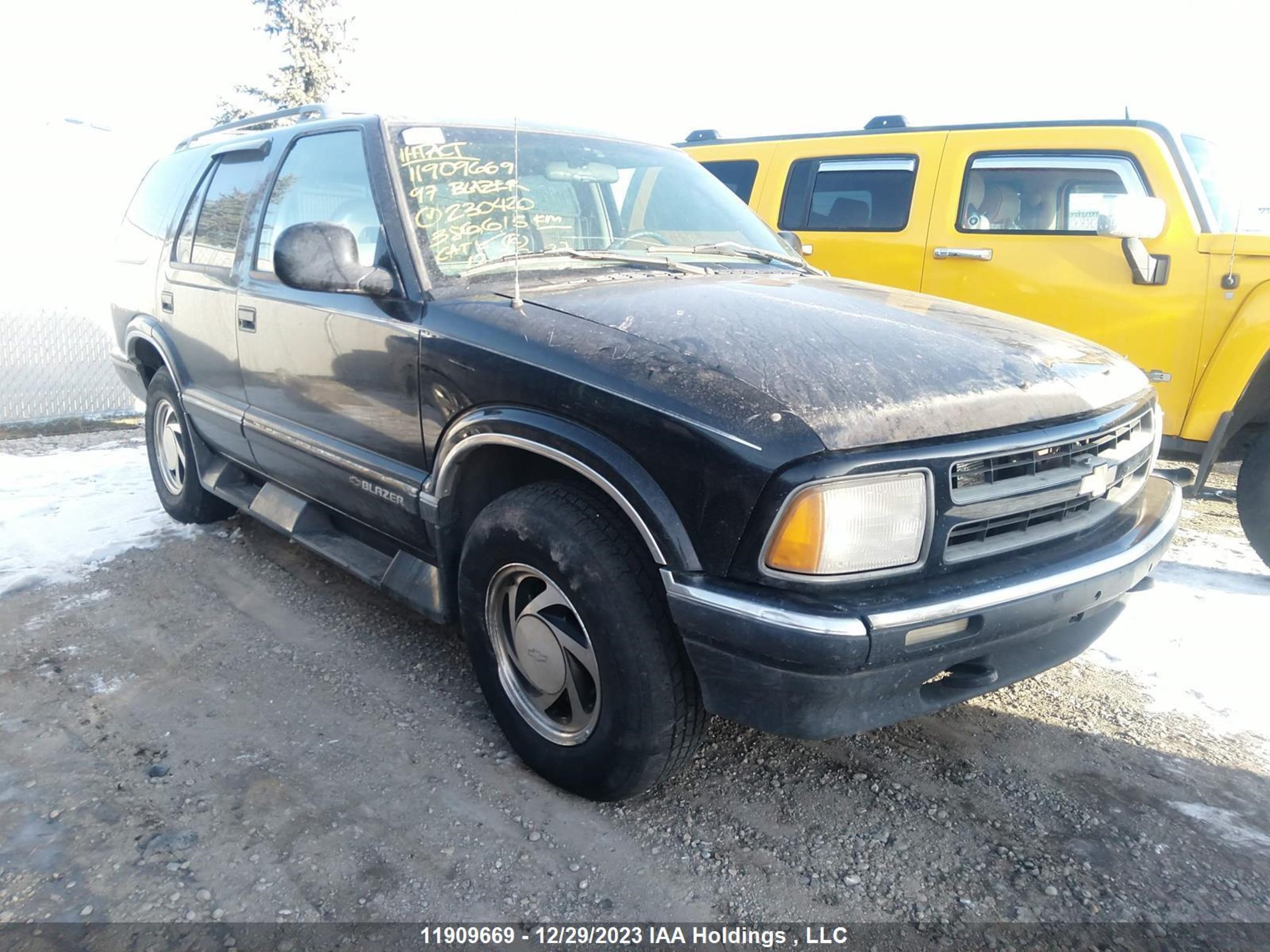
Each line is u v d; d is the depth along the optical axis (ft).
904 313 9.18
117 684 10.69
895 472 6.83
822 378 7.26
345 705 10.30
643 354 7.61
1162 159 16.12
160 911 7.18
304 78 71.15
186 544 15.21
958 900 7.53
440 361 8.86
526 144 11.32
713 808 8.61
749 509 6.76
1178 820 8.61
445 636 12.04
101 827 8.14
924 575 7.11
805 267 12.07
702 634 7.06
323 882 7.54
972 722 10.25
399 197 9.95
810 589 6.75
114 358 17.34
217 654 11.45
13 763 9.09
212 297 13.03
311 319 10.66
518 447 8.20
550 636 8.42
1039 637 7.83
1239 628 12.63
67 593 13.23
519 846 8.02
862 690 6.86
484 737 9.71
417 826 8.25
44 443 24.41
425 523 9.48
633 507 7.31
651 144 13.20
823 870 7.84
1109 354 9.84
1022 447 7.50
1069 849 8.18
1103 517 8.59
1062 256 16.85
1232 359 15.03
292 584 13.64
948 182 18.30
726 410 6.95
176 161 16.12
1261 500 14.21
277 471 12.51
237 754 9.29
